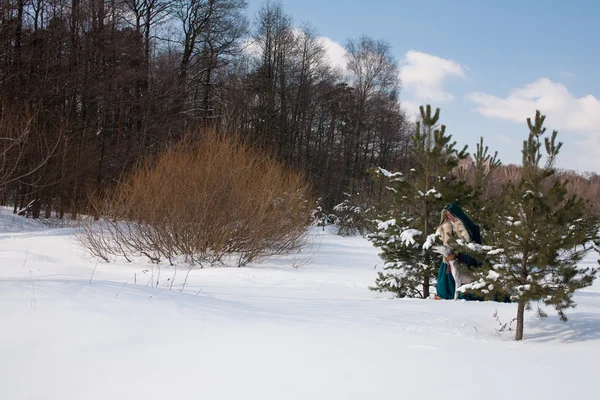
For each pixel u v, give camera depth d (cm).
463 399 280
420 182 860
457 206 784
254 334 410
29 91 2338
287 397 281
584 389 299
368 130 4841
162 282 895
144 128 2638
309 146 4353
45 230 1994
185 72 3228
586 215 507
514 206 501
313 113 4369
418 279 868
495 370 335
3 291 485
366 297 838
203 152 1512
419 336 447
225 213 1356
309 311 566
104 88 2575
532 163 504
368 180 3628
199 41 3366
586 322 527
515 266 511
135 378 308
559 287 483
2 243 1399
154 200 1356
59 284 531
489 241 545
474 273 543
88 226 1431
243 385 298
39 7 2506
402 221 883
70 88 2475
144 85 2964
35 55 2391
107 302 471
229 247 1370
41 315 417
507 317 561
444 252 771
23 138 2052
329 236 2842
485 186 1044
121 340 375
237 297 692
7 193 2356
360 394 286
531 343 446
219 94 3297
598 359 371
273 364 336
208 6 3291
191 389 292
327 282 1017
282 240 1534
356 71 4684
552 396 286
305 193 1745
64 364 326
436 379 313
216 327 425
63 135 2256
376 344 399
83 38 2602
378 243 898
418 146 864
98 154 2516
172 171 1434
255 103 3794
